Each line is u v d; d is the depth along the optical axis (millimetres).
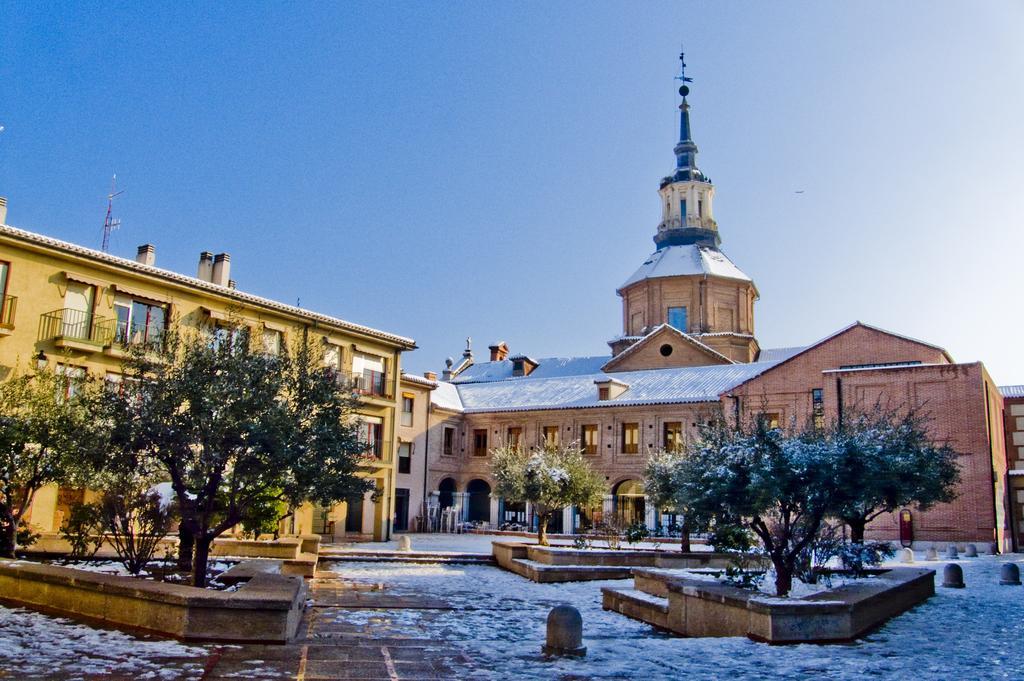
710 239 64312
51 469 17453
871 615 13344
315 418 15391
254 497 15023
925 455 23812
